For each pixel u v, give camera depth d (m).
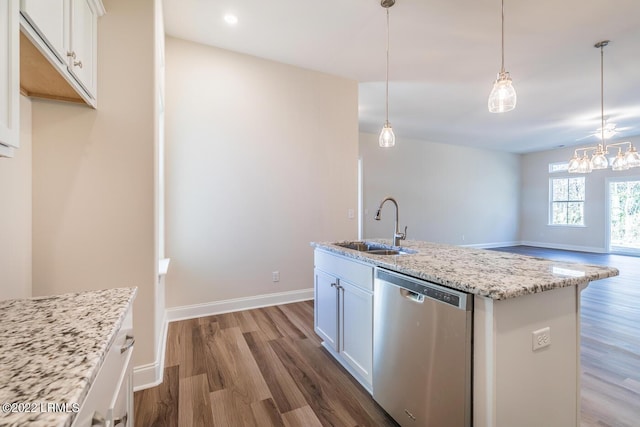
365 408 1.68
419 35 2.76
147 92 1.82
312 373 2.02
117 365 0.88
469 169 8.02
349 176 3.73
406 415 1.46
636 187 7.00
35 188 1.61
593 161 3.84
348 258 2.00
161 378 1.94
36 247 1.62
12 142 0.82
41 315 0.88
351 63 3.33
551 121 5.51
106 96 1.74
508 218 8.77
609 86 3.85
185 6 2.38
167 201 2.83
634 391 1.84
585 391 1.84
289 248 3.41
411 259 1.70
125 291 1.12
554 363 1.26
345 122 3.69
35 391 0.53
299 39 2.85
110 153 1.75
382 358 1.63
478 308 1.14
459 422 1.18
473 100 4.45
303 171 3.46
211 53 2.97
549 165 8.38
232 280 3.13
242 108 3.12
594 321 2.97
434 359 1.30
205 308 3.01
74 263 1.70
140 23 1.81
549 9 2.36
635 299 3.69
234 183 3.10
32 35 0.99
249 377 1.96
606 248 7.30
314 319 2.76
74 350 0.68
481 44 2.91
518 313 1.15
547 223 8.41
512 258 1.74
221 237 3.06
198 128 2.93
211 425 1.54
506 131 6.31
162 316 2.51
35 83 1.40
